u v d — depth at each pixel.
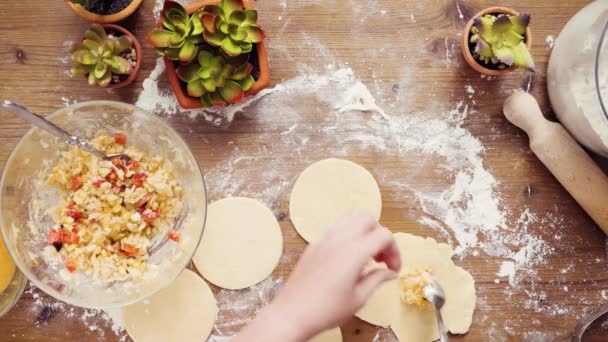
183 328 1.41
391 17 1.43
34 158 1.33
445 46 1.43
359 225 1.18
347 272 1.14
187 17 1.23
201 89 1.26
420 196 1.44
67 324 1.41
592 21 1.29
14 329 1.40
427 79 1.43
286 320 1.13
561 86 1.36
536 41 1.43
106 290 1.37
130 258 1.38
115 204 1.36
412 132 1.43
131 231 1.37
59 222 1.38
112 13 1.33
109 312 1.41
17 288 1.36
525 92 1.42
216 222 1.42
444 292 1.40
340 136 1.43
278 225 1.42
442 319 1.36
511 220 1.44
